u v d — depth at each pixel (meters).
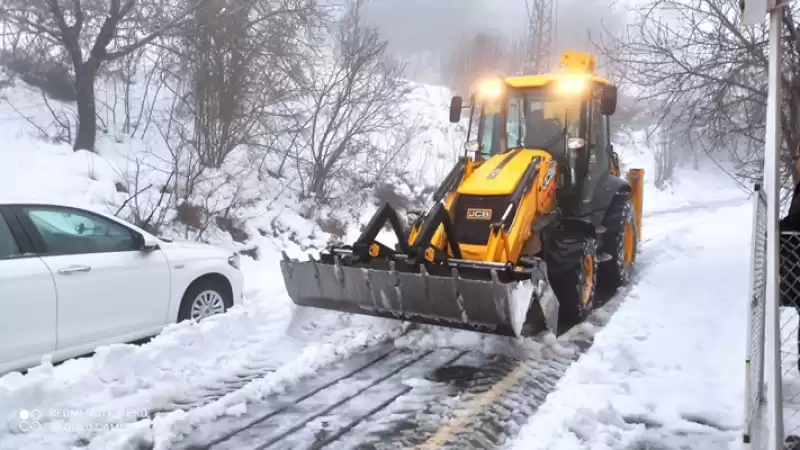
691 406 4.23
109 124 11.70
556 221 6.21
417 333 5.89
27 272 4.61
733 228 13.23
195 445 3.87
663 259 9.41
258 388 4.67
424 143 18.50
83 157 10.12
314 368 5.16
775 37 3.30
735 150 8.55
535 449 3.66
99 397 4.37
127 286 5.29
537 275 5.11
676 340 5.49
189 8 10.89
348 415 4.30
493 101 7.10
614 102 6.65
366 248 5.57
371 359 5.40
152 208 9.53
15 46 11.37
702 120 8.18
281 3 12.48
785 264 4.13
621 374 4.80
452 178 6.19
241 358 5.29
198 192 10.88
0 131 10.09
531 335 5.70
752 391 3.49
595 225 6.99
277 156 13.49
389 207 5.78
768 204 3.21
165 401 4.49
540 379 4.97
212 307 6.22
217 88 11.47
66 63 11.68
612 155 8.11
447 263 5.23
